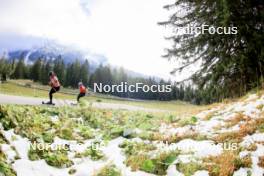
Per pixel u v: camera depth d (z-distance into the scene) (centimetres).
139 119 1570
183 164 841
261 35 1630
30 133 980
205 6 1842
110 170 831
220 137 1000
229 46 1753
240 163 791
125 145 1060
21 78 9019
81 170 845
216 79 1781
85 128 1257
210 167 802
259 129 993
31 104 1631
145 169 849
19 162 793
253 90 1593
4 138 855
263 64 1694
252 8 1731
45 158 863
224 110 1398
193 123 1295
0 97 2045
